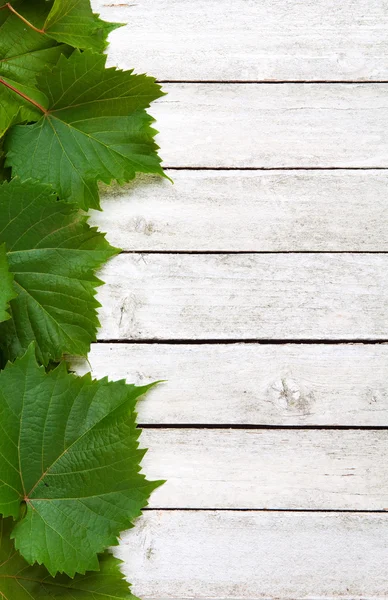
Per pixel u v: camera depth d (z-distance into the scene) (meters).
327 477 1.24
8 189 1.20
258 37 1.27
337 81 1.27
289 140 1.26
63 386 1.20
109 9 1.27
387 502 1.23
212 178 1.26
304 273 1.25
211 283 1.25
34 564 1.20
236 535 1.23
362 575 1.23
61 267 1.21
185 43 1.27
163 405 1.24
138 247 1.25
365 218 1.26
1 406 1.19
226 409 1.24
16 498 1.19
